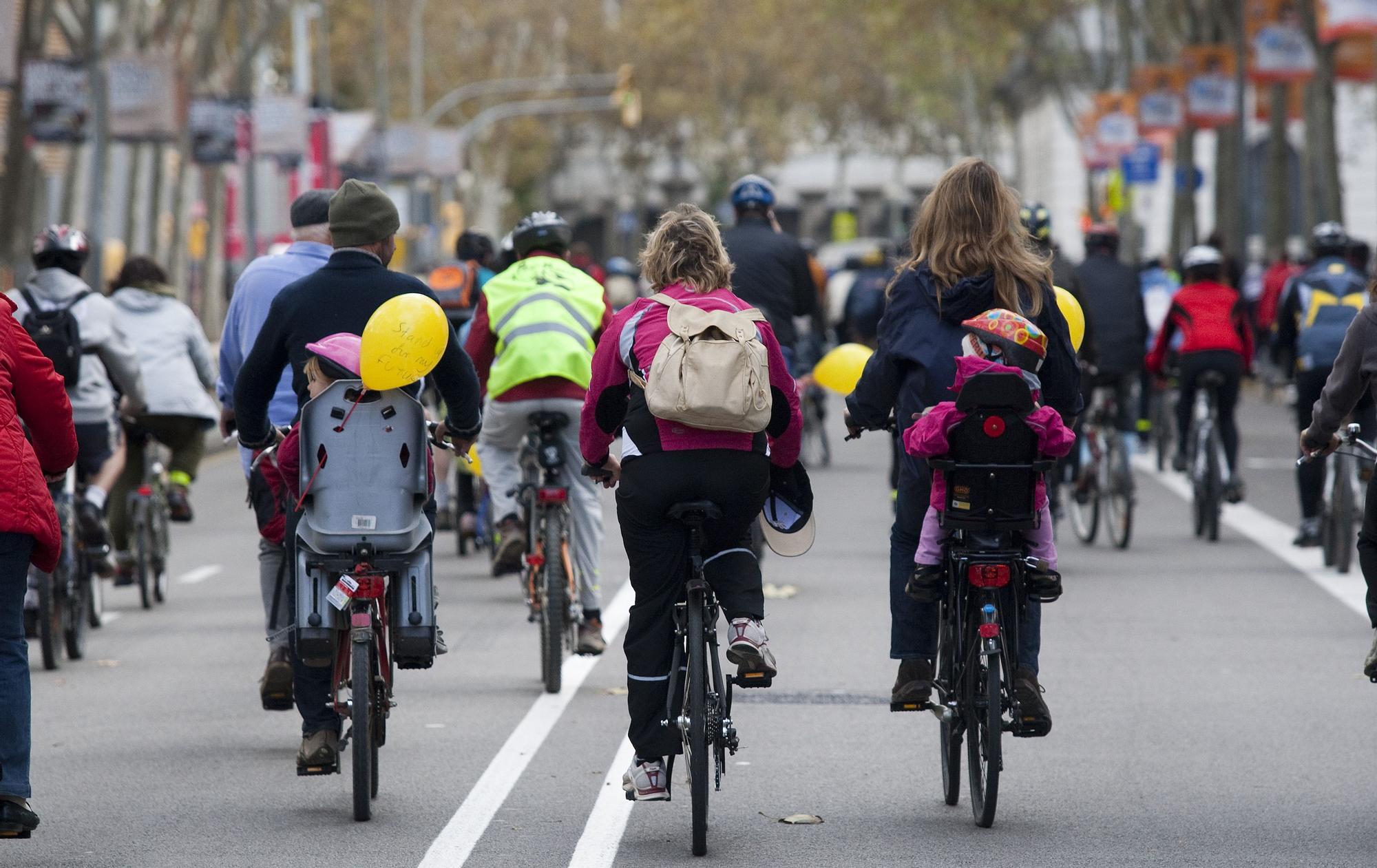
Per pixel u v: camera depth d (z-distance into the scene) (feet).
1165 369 156.35
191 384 124.26
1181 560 142.00
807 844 67.05
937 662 74.38
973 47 522.47
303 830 69.36
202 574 146.20
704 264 67.05
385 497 68.95
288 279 82.79
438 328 67.82
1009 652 67.77
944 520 66.85
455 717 89.45
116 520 123.03
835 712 89.97
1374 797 73.41
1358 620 114.93
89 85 284.00
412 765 79.66
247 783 77.10
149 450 130.11
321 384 69.97
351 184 74.08
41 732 88.02
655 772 66.39
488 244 146.10
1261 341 276.41
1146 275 203.41
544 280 98.99
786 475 69.10
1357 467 133.80
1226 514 170.40
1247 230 363.76
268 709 81.76
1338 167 345.31
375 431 68.90
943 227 69.51
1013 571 67.10
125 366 109.29
